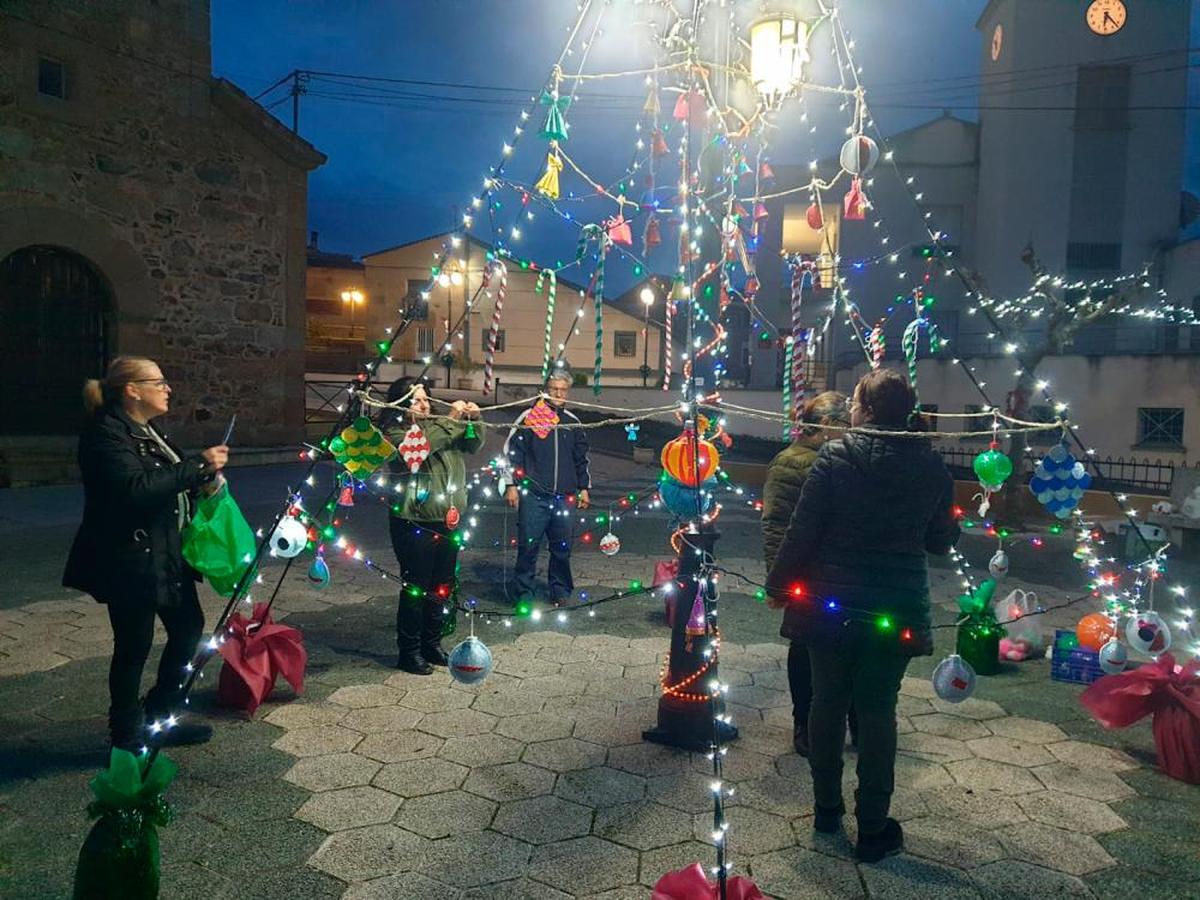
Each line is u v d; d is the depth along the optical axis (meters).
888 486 2.55
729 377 20.88
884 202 20.45
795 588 2.65
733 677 4.27
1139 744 3.51
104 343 11.35
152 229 11.58
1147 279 18.39
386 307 33.47
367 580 6.11
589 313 30.78
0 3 9.78
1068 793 3.06
